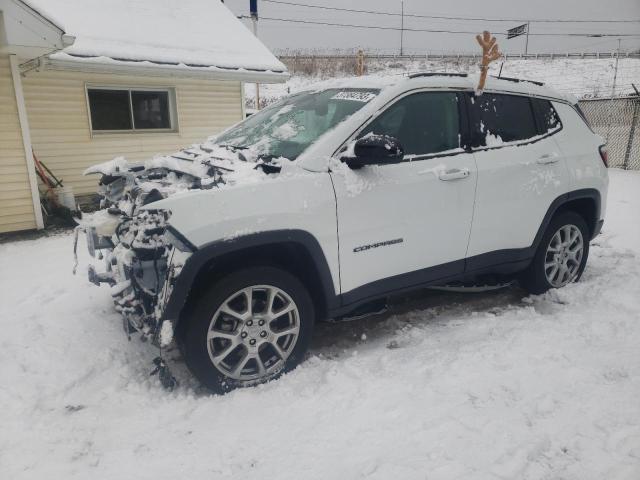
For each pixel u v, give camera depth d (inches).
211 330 110.3
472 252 144.1
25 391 116.6
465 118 142.1
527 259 158.4
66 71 344.8
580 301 160.2
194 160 133.1
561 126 165.5
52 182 351.6
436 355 128.1
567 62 1907.0
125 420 106.7
